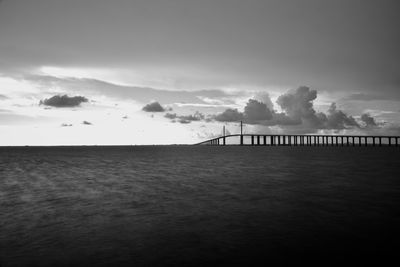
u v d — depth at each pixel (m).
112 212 20.09
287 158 102.38
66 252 12.43
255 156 120.69
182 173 50.00
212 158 105.38
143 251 12.42
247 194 27.56
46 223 17.30
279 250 12.34
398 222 16.84
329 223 16.72
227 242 13.45
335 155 127.38
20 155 141.12
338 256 11.61
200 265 10.91
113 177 43.94
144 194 27.91
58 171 54.62
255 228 15.76
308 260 11.24
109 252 12.36
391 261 11.09
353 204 22.38
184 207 21.58
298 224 16.53
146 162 83.31
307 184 34.72
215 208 21.12
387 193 27.77
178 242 13.52
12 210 21.08
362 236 14.18
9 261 11.54
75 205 22.72
